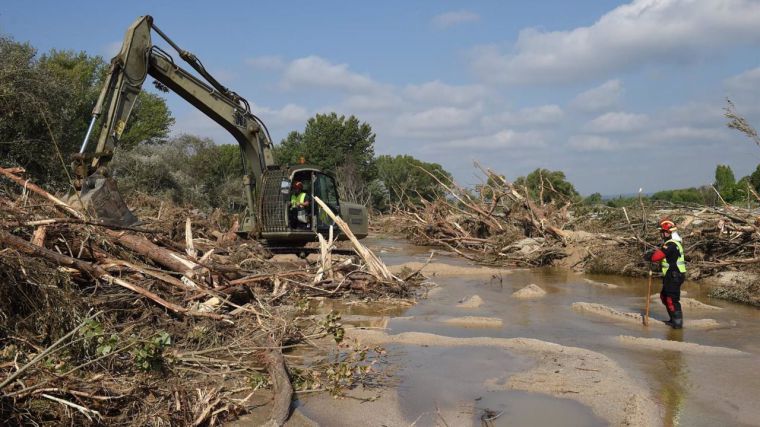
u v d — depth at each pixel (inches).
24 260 210.8
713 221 564.7
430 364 275.1
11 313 203.6
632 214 689.0
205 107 550.9
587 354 291.7
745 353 299.7
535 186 1195.9
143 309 269.7
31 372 174.9
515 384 246.4
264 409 209.8
